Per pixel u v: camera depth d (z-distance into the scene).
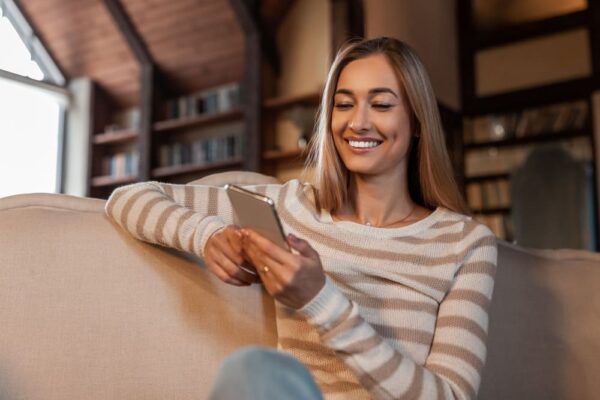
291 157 5.74
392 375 0.90
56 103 7.21
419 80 1.18
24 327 1.04
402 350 1.07
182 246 1.06
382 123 1.15
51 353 1.04
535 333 1.36
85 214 1.16
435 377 0.95
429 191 1.27
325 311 0.88
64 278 1.08
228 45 6.21
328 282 0.89
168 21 6.23
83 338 1.07
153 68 6.72
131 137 6.96
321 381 1.07
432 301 1.11
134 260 1.13
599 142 4.98
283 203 1.21
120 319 1.10
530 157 5.14
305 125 5.75
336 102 1.18
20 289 1.05
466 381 0.98
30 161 6.87
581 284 1.40
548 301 1.38
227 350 1.16
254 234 0.88
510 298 1.37
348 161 1.17
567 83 5.21
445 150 1.26
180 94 6.94
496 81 5.64
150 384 1.09
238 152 6.14
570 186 4.98
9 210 1.11
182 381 1.12
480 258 1.16
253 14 5.81
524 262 1.42
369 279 1.11
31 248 1.08
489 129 5.64
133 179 6.88
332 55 4.91
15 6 6.64
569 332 1.36
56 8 6.49
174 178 6.66
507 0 5.70
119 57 6.81
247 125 5.87
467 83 5.79
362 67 1.16
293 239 0.88
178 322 1.13
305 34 5.91
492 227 5.44
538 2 5.52
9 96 6.69
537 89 5.38
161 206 1.10
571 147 5.16
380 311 1.09
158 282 1.14
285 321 1.10
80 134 7.22
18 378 1.01
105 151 7.33
